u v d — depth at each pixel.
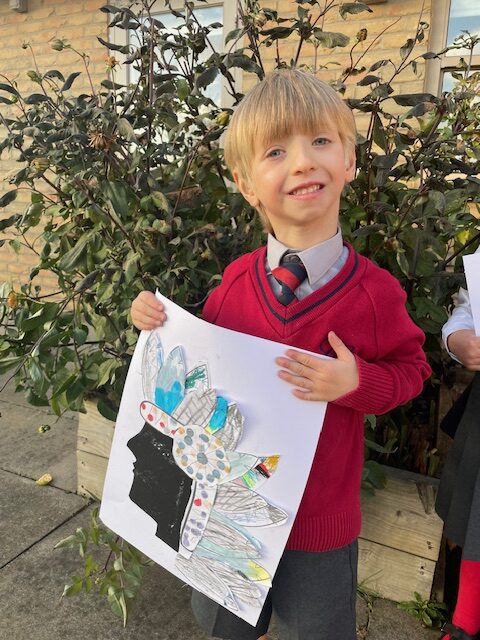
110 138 1.48
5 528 1.97
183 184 1.60
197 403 1.00
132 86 1.86
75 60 3.96
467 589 1.40
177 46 1.71
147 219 1.59
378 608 1.62
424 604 1.59
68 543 1.52
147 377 1.05
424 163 1.58
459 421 1.46
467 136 1.58
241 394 0.96
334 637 1.05
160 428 1.04
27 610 1.62
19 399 3.08
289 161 0.88
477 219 1.72
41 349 1.51
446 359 1.94
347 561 1.04
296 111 0.86
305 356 0.90
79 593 1.68
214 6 3.54
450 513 1.35
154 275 1.66
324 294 0.94
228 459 0.98
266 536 0.97
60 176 1.86
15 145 1.65
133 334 1.57
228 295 1.08
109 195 1.52
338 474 0.99
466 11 2.99
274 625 1.56
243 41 3.29
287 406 0.93
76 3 3.94
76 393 1.58
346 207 1.62
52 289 4.43
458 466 1.38
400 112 3.02
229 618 1.17
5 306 1.77
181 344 1.00
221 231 1.77
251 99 0.93
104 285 1.57
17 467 2.38
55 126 1.59
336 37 1.57
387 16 3.06
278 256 0.98
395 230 1.54
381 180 1.51
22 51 4.24
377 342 0.95
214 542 1.02
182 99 1.69
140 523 1.10
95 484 2.12
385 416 1.89
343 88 1.57
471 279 1.28
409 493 1.60
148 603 1.65
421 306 1.66
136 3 1.87
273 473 0.96
